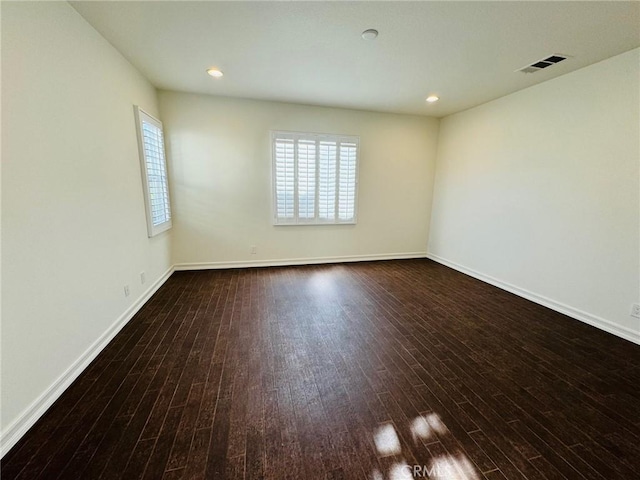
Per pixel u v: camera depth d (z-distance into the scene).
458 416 1.58
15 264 1.38
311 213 4.39
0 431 1.29
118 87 2.43
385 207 4.75
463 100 3.65
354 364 2.04
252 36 2.15
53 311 1.63
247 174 4.02
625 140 2.34
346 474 1.25
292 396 1.72
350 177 4.44
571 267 2.80
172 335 2.38
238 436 1.43
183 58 2.55
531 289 3.22
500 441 1.43
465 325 2.64
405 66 2.64
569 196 2.78
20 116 1.42
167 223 3.60
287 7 1.79
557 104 2.85
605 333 2.51
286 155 4.07
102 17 1.93
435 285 3.71
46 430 1.44
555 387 1.82
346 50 2.35
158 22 1.98
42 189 1.56
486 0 1.68
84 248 1.94
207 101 3.69
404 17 1.87
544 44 2.20
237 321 2.65
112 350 2.15
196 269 4.11
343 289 3.53
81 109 1.92
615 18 1.84
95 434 1.42
